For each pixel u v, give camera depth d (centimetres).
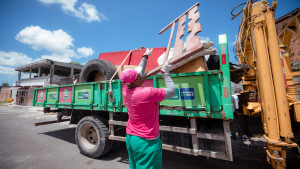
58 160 360
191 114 239
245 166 323
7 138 551
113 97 326
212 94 226
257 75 259
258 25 233
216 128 246
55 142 500
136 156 165
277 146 208
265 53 224
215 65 315
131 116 170
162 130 284
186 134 260
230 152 215
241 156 372
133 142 164
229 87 214
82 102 395
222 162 344
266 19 228
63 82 615
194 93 242
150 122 164
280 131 211
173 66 248
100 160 358
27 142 501
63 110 528
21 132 644
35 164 341
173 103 259
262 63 226
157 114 174
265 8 229
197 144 240
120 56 483
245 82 355
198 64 245
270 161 231
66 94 441
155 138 163
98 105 357
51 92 491
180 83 254
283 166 208
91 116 377
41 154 397
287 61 313
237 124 323
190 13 275
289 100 262
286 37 366
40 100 530
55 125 792
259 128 290
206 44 226
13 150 428
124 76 160
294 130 242
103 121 361
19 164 342
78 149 432
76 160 359
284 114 208
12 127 749
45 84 2108
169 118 311
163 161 352
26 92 2298
